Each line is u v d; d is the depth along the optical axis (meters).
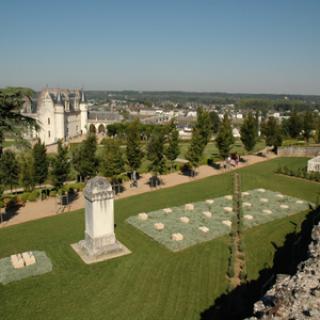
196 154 53.84
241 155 73.62
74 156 51.75
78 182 49.84
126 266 26.06
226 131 60.84
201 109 75.56
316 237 21.06
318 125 87.50
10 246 29.91
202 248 29.17
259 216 36.78
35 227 34.31
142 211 38.84
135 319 20.03
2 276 24.53
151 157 50.59
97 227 27.75
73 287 23.36
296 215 37.75
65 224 35.03
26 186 45.22
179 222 35.03
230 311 20.14
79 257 27.61
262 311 13.70
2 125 28.61
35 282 23.97
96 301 21.80
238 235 31.95
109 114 173.25
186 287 23.14
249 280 23.78
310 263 16.92
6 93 28.23
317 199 43.22
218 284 23.42
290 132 86.56
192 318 19.94
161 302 21.55
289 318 12.67
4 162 43.75
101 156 47.91
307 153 71.19
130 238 31.36
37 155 44.28
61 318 20.25
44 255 27.78
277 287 15.40
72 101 139.50
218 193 46.09
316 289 14.05
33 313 20.70
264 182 51.19
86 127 147.75
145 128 107.69
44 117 122.50
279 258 27.05
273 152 76.12
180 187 49.12
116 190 47.62
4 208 40.66
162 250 28.84
